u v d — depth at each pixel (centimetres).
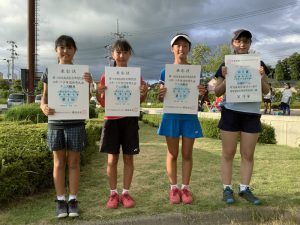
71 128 421
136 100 442
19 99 3061
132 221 409
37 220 407
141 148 877
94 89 454
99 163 702
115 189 453
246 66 449
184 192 468
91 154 752
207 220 427
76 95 422
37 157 488
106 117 446
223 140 469
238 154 771
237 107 456
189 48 466
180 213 427
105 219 411
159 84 470
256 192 507
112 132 441
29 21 1616
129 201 448
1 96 5838
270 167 665
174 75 454
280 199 478
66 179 534
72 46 430
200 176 591
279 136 1007
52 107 419
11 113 1241
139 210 437
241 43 456
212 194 499
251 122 458
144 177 586
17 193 463
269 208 444
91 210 438
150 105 3053
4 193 434
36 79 1647
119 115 439
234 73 451
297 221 426
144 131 1370
